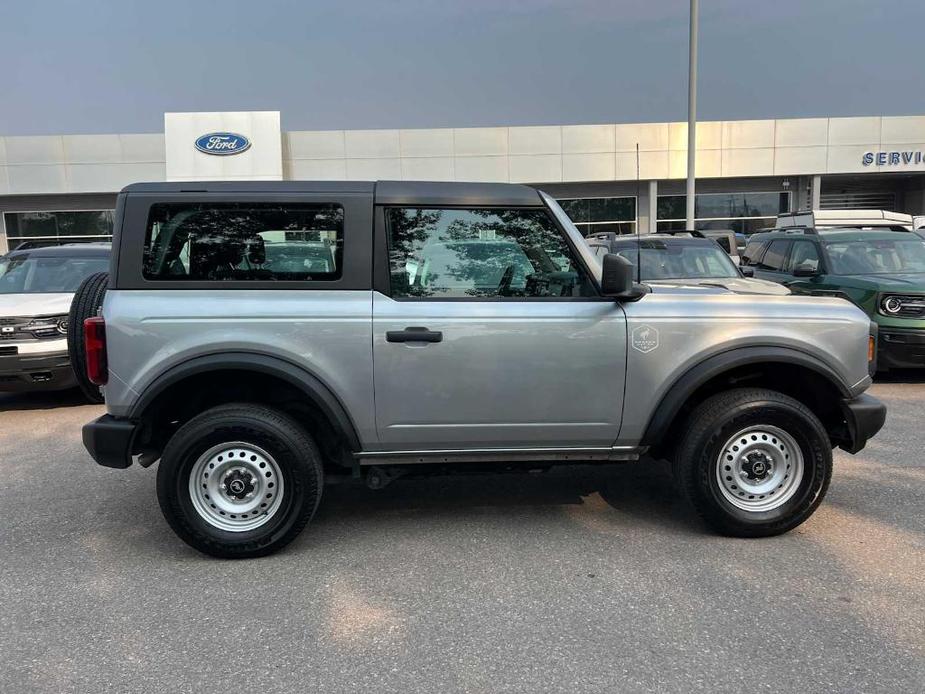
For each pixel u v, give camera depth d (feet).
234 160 83.10
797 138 88.07
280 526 12.08
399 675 8.80
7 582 11.48
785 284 31.40
